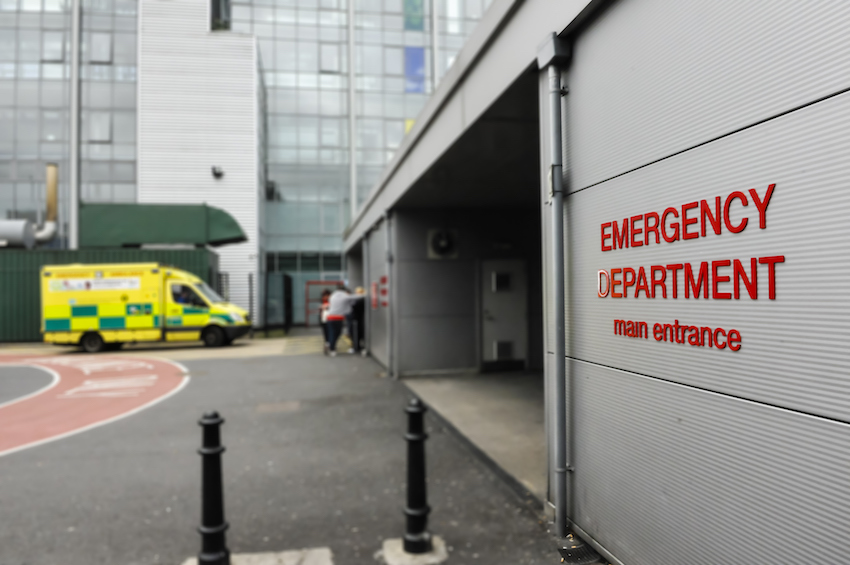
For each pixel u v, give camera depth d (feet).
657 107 7.88
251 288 75.87
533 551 12.02
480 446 19.07
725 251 6.65
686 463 7.31
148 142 82.84
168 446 20.83
